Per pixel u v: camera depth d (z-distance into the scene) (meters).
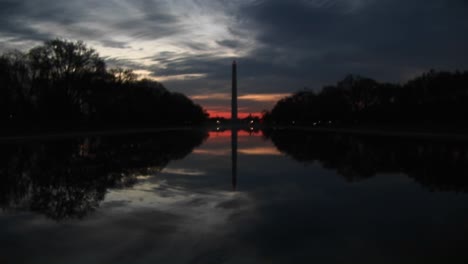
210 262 8.26
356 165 26.02
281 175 21.41
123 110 97.31
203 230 10.59
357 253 8.80
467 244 9.43
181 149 40.94
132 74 97.44
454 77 82.25
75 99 77.56
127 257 8.52
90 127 82.06
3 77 65.12
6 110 65.62
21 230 10.55
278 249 9.07
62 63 71.69
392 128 89.94
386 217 12.05
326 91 130.62
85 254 8.69
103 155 32.19
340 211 12.86
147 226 10.98
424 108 89.38
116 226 10.97
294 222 11.42
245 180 19.58
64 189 16.70
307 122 152.12
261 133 96.25
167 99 134.25
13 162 26.14
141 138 62.81
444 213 12.60
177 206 13.57
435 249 9.05
